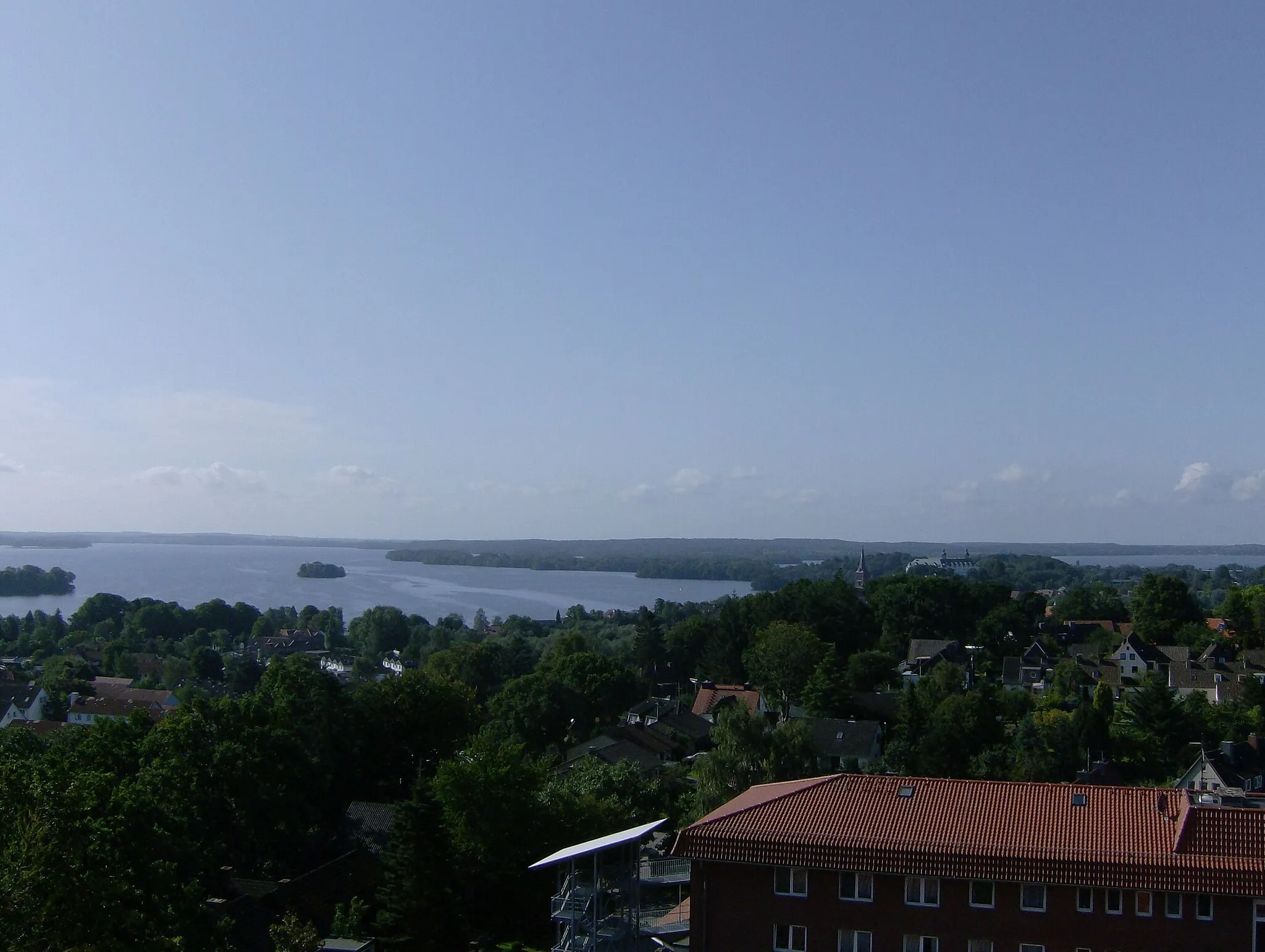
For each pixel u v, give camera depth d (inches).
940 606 6560.0
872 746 3981.3
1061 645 6525.6
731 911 1365.7
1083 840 1302.9
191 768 2349.9
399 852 1950.1
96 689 6589.6
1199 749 3636.8
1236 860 1239.5
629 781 2955.2
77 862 1325.0
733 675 6003.9
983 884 1302.9
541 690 4441.4
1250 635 5959.6
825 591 6432.1
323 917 2167.8
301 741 2743.6
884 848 1316.4
